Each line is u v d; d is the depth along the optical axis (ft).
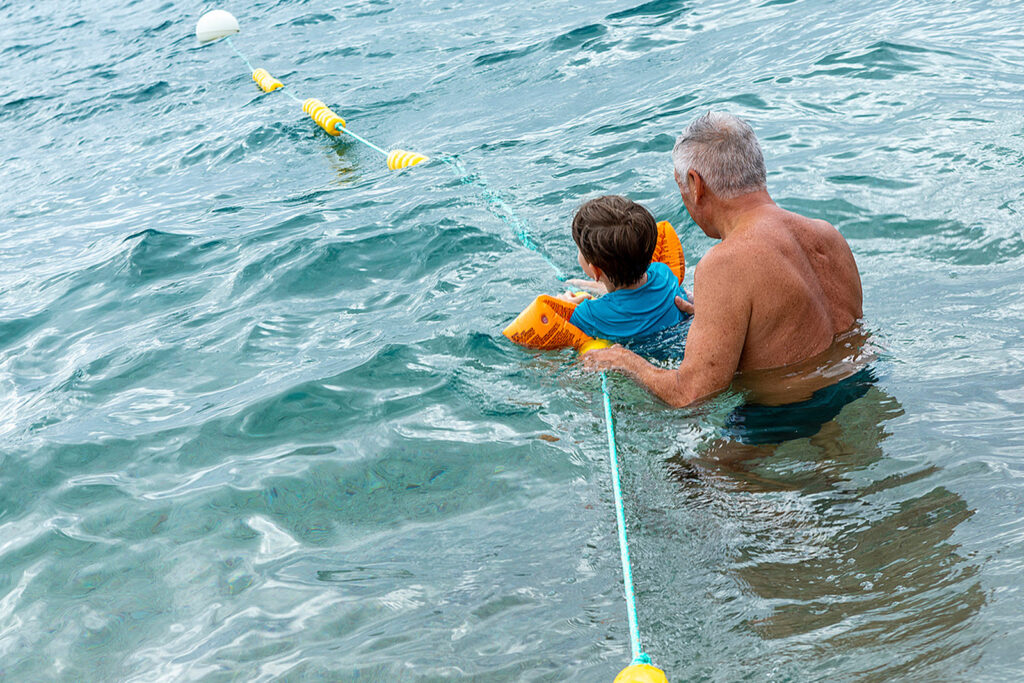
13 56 46.88
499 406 9.63
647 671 5.11
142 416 10.75
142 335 13.35
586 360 9.69
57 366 12.80
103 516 8.66
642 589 6.40
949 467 6.89
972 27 20.79
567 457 8.42
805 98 18.56
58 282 16.40
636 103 21.43
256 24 43.21
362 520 7.98
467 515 7.78
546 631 6.20
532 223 15.43
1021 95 15.96
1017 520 6.12
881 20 23.07
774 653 5.55
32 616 7.34
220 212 19.75
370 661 6.18
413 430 9.40
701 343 8.42
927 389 8.04
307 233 16.84
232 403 10.67
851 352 8.72
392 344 11.53
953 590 5.64
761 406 8.34
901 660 5.21
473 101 25.08
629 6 31.65
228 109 29.58
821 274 8.67
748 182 8.61
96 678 6.51
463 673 5.93
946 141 14.57
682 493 7.41
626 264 10.07
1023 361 8.23
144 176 24.20
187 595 7.30
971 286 9.95
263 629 6.70
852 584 5.95
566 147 19.39
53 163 27.12
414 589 6.89
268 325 13.00
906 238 11.61
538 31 31.30
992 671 4.95
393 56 32.19
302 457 9.18
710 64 23.16
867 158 14.62
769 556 6.43
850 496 6.83
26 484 9.50
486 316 11.96
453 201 17.26
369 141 23.59
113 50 44.34
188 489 8.91
